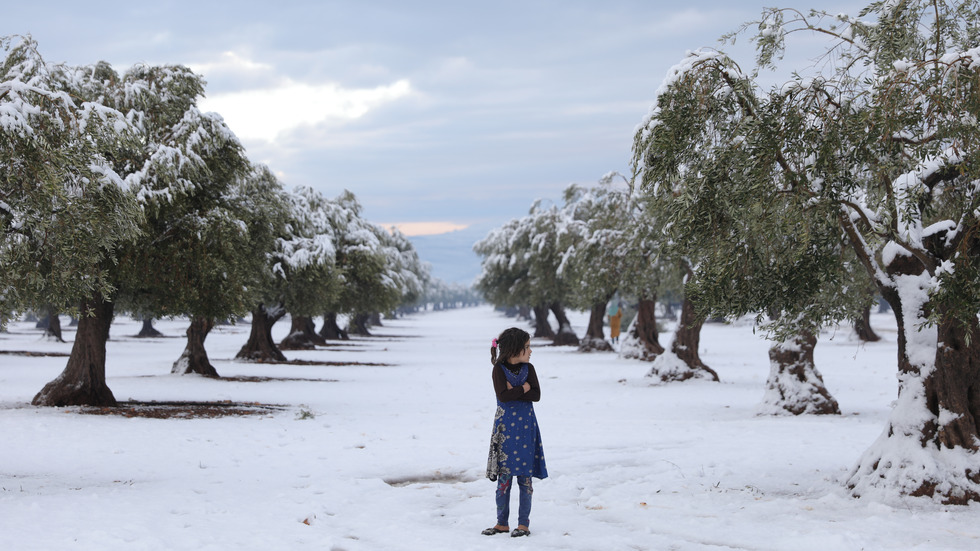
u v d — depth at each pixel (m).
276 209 23.19
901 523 7.01
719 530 6.84
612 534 6.71
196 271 17.25
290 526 6.94
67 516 7.05
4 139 8.06
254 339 34.88
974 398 8.01
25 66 13.03
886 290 8.74
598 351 43.72
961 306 6.93
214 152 17.62
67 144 8.75
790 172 7.34
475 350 47.84
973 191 7.52
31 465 10.19
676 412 17.27
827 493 8.58
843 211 8.45
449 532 6.79
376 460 10.82
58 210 8.75
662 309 115.56
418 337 69.62
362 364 34.16
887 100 6.93
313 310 33.19
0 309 9.80
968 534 6.60
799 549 6.18
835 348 40.97
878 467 8.29
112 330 77.75
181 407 17.80
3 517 6.94
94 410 16.53
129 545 6.05
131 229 10.28
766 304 9.04
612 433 13.62
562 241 38.44
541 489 8.87
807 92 7.68
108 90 16.89
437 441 12.64
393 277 43.41
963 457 7.88
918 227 8.36
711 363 32.81
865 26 8.43
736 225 8.18
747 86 7.92
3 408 16.59
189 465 10.35
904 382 8.50
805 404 16.36
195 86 18.34
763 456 11.09
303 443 12.35
